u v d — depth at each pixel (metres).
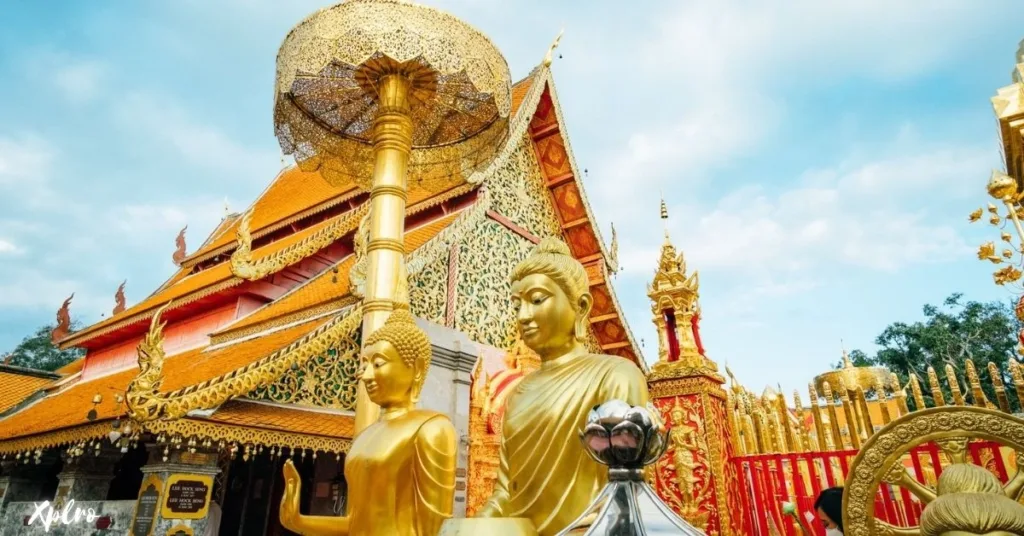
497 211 15.80
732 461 8.43
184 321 15.69
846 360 9.99
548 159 18.20
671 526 1.89
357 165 7.81
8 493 14.11
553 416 3.85
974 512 2.54
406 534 4.11
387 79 6.19
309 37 6.18
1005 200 6.30
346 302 11.23
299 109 7.24
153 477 8.98
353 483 4.29
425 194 16.08
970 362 6.53
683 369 8.34
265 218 19.67
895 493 7.14
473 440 11.91
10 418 14.99
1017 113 6.33
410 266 12.05
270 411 9.73
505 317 14.77
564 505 3.69
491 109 7.48
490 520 3.32
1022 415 6.02
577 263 4.57
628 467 2.06
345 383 10.89
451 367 12.09
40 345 47.66
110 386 13.88
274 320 12.51
